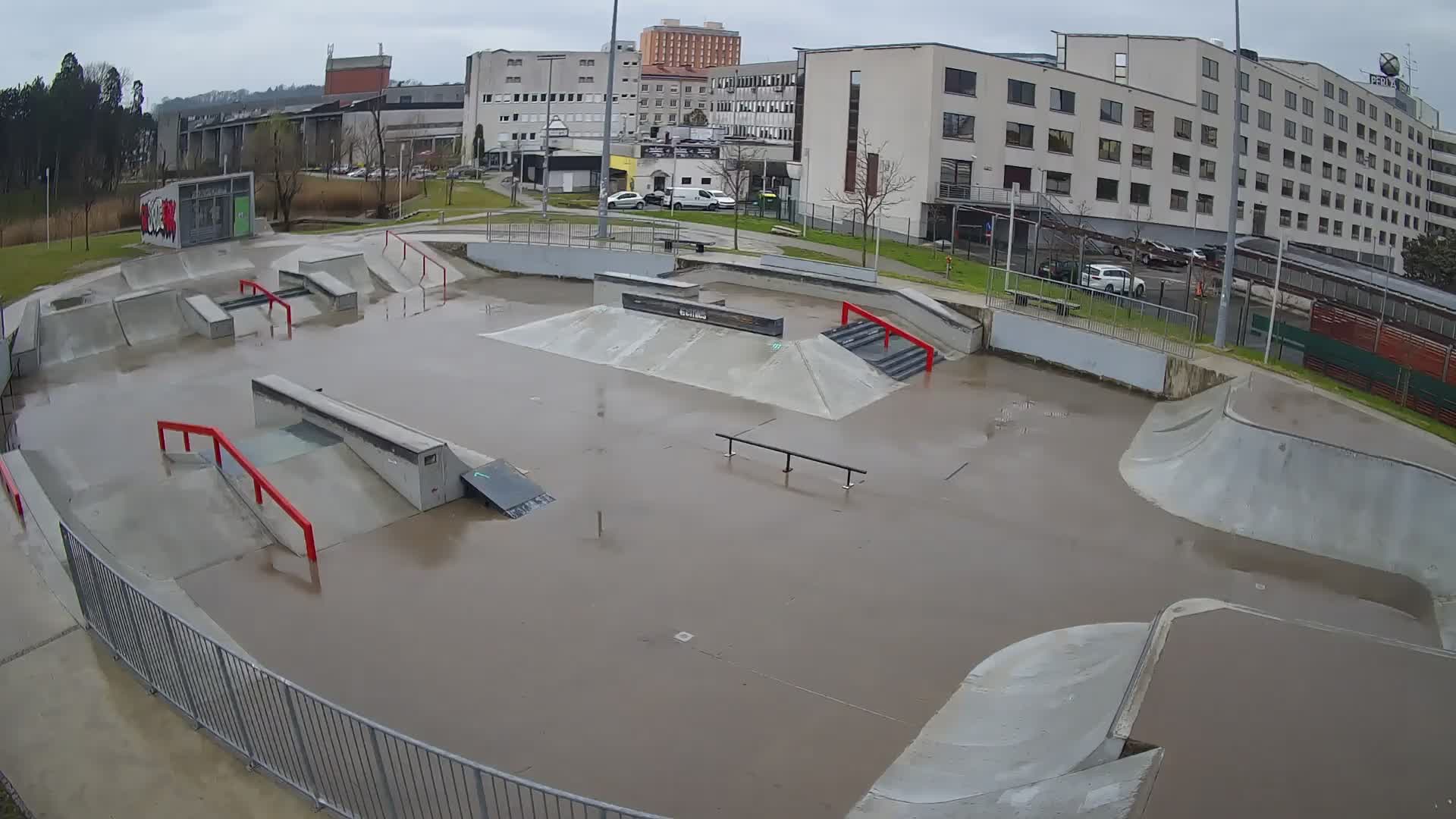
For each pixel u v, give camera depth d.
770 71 127.12
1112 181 59.41
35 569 14.30
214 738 10.86
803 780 11.08
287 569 15.72
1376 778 9.25
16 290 32.84
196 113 134.00
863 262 41.84
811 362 25.88
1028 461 21.61
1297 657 11.34
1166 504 19.56
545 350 28.86
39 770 10.31
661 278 38.62
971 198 53.38
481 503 18.36
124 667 12.08
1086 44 65.06
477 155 96.12
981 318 31.06
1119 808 8.80
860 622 14.62
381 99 100.31
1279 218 71.50
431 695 12.49
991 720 11.98
